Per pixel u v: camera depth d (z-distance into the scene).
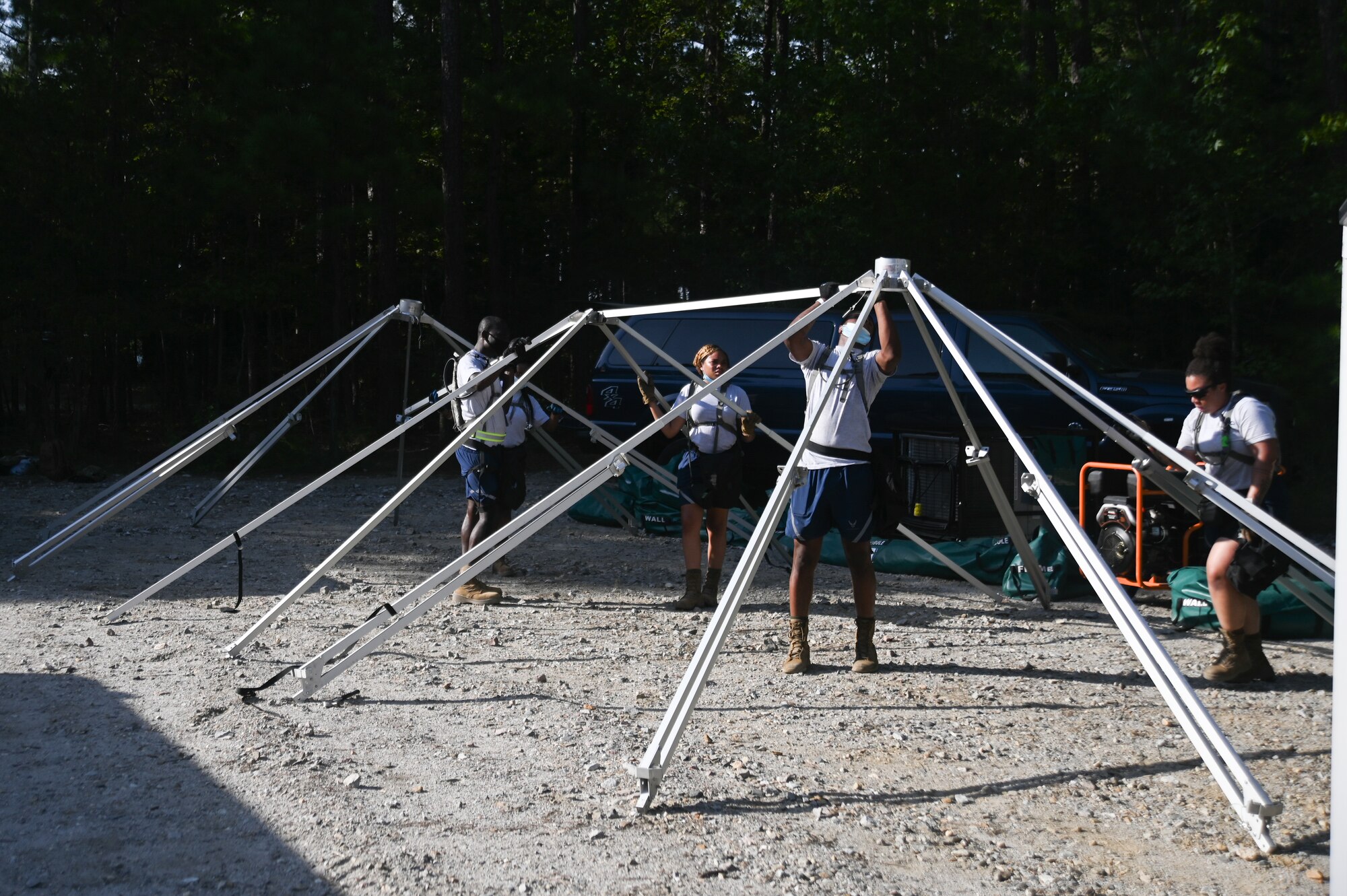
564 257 24.03
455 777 4.34
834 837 3.79
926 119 17.36
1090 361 11.59
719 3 27.78
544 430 9.84
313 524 11.46
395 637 6.73
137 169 17.75
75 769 4.38
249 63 17.33
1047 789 4.26
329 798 4.10
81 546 9.96
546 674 5.93
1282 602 6.83
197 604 7.63
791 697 5.52
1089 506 8.48
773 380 13.00
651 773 4.00
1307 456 12.84
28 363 17.77
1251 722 5.14
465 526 8.09
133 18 17.33
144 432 23.42
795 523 5.99
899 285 5.65
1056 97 17.38
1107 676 5.95
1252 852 3.67
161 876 3.47
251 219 18.95
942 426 9.82
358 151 16.89
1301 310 14.38
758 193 21.25
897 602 8.00
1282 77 14.52
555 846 3.69
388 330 19.08
